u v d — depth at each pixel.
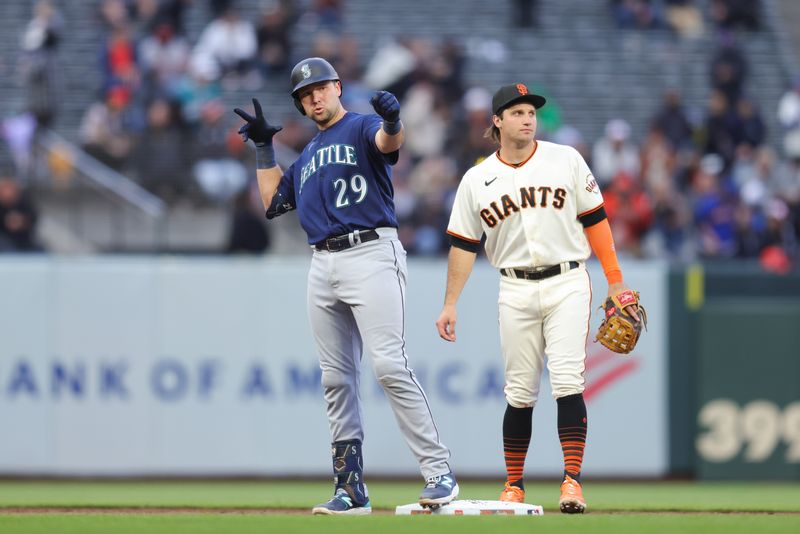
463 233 21.42
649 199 50.16
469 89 57.28
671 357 39.81
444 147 53.09
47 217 46.72
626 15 67.12
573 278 20.92
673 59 65.75
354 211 20.20
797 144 59.06
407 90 55.12
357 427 21.14
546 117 55.41
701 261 49.09
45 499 28.80
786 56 67.00
